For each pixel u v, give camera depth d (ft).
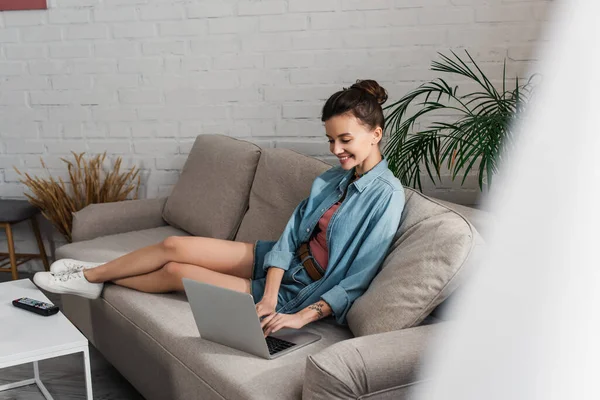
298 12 9.20
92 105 10.57
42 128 10.87
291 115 9.60
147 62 10.16
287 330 5.63
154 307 6.35
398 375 4.20
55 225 10.34
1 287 7.00
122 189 10.74
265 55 9.52
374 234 5.61
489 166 6.16
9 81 10.79
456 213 5.33
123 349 6.70
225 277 6.37
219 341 5.38
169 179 10.52
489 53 8.41
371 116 5.76
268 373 4.74
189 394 5.35
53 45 10.49
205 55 9.84
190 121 10.18
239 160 8.36
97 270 6.93
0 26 10.59
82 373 7.64
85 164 10.35
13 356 5.20
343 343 4.30
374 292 5.22
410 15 8.64
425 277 4.92
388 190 5.75
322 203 6.24
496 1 8.26
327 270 5.85
